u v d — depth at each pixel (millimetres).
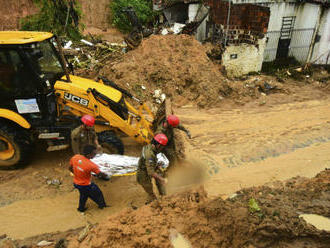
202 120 9375
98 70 12070
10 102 5977
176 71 11094
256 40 12867
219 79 11328
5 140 6176
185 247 3291
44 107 6090
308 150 7629
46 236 4746
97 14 17984
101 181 6375
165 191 5359
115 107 6477
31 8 14914
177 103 10508
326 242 2990
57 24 15492
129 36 12961
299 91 12125
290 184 4816
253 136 8367
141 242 3434
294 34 15109
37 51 5934
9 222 5152
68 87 6156
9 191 5938
